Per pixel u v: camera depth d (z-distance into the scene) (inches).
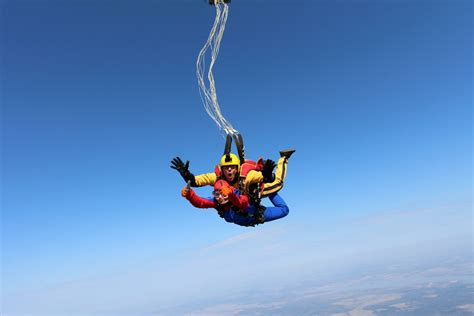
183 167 248.1
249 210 264.2
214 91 250.2
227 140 262.2
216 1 244.2
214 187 248.4
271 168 265.1
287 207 282.5
